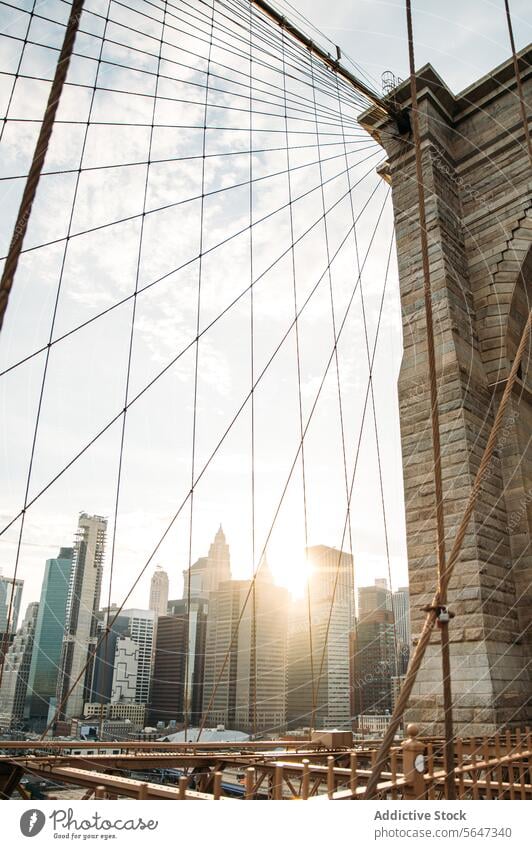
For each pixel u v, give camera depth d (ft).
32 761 29.81
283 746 44.93
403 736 49.03
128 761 32.55
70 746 34.42
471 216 71.82
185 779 17.98
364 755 40.88
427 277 21.08
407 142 74.38
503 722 48.01
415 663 15.14
